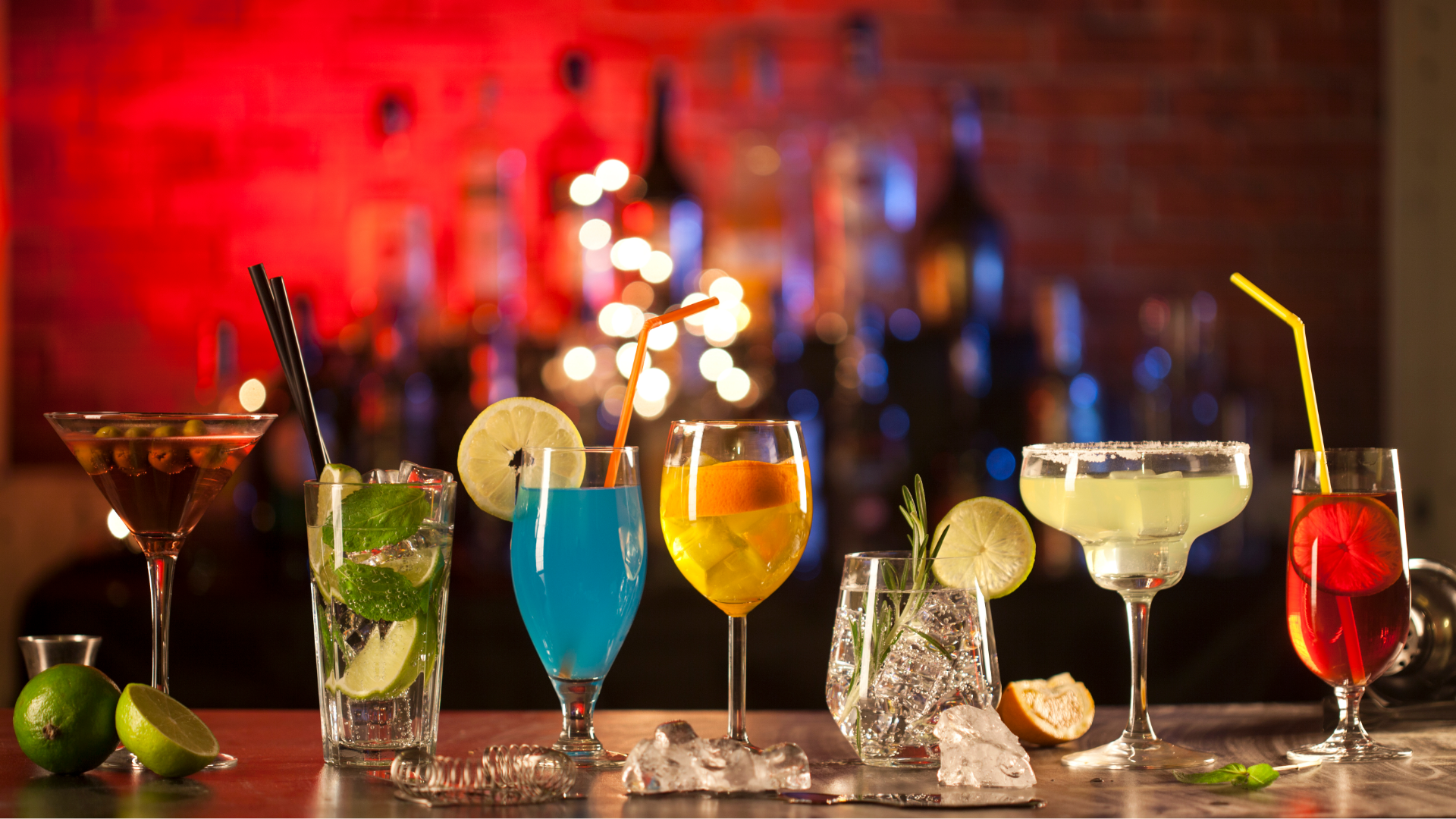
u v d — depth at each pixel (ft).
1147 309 8.73
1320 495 3.42
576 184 8.19
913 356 8.05
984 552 3.59
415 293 8.57
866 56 8.66
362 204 8.91
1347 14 9.06
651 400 7.89
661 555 7.70
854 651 3.41
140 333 8.93
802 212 8.87
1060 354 8.43
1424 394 8.92
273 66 8.95
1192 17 9.08
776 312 8.50
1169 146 9.09
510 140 8.93
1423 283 8.95
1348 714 3.56
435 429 7.95
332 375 7.89
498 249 8.77
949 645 3.37
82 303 8.92
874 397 8.05
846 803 2.97
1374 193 9.05
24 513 8.75
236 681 7.09
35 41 8.93
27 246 8.93
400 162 8.92
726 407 8.11
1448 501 8.82
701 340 8.18
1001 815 2.86
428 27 8.96
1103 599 7.22
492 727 4.05
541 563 3.37
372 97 8.95
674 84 8.95
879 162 8.86
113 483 3.47
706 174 8.89
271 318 3.59
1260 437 8.50
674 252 8.25
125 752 3.59
